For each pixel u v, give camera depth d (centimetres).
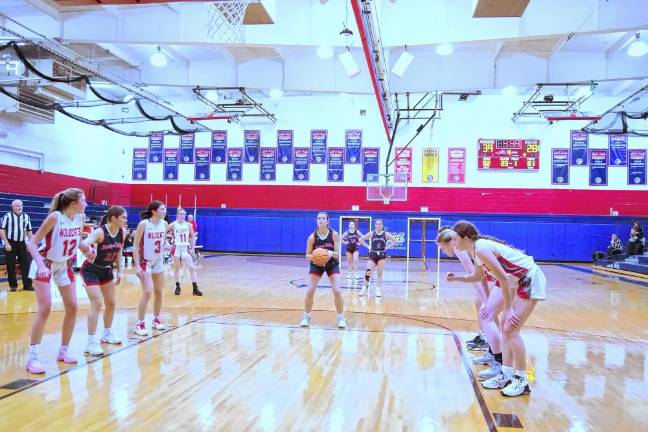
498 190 1938
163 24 1015
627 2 906
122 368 455
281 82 1413
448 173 1962
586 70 1311
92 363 470
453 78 1326
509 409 369
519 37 975
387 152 2002
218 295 951
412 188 1978
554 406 378
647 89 1276
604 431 331
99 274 511
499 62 1319
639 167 1873
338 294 663
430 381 433
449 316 770
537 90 1597
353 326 677
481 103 1953
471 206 1948
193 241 956
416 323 709
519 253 411
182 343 559
